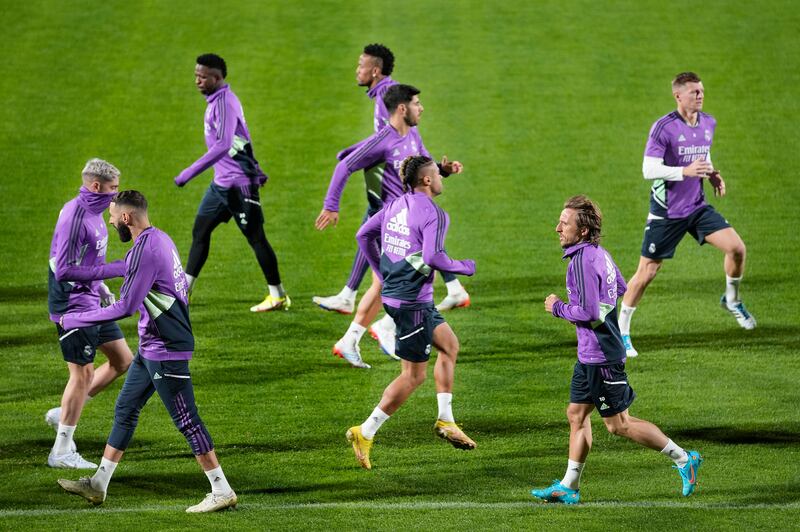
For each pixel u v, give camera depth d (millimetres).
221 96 40125
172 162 56312
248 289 44219
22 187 53406
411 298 29281
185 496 28047
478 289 43688
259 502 27484
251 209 40906
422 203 29422
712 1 73750
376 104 39656
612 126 59719
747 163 55250
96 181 29188
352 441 29453
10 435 31797
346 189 54000
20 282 44375
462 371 36438
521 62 66875
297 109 61781
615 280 27094
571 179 54281
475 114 61188
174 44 69000
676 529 25344
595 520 25922
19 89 63812
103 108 61906
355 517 26234
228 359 37469
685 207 37750
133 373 27125
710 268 45688
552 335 39312
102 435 32031
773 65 65438
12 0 74562
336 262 46719
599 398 26922
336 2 74500
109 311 26344
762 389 34406
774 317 40469
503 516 26234
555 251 47281
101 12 73062
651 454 30359
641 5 73688
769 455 29953
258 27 71188
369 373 36438
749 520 25812
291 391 34938
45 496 27875
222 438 31594
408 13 73000
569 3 74312
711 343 38281
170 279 26562
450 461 30094
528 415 33000
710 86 63250
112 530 25500
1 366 36750
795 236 48062
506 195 52781
